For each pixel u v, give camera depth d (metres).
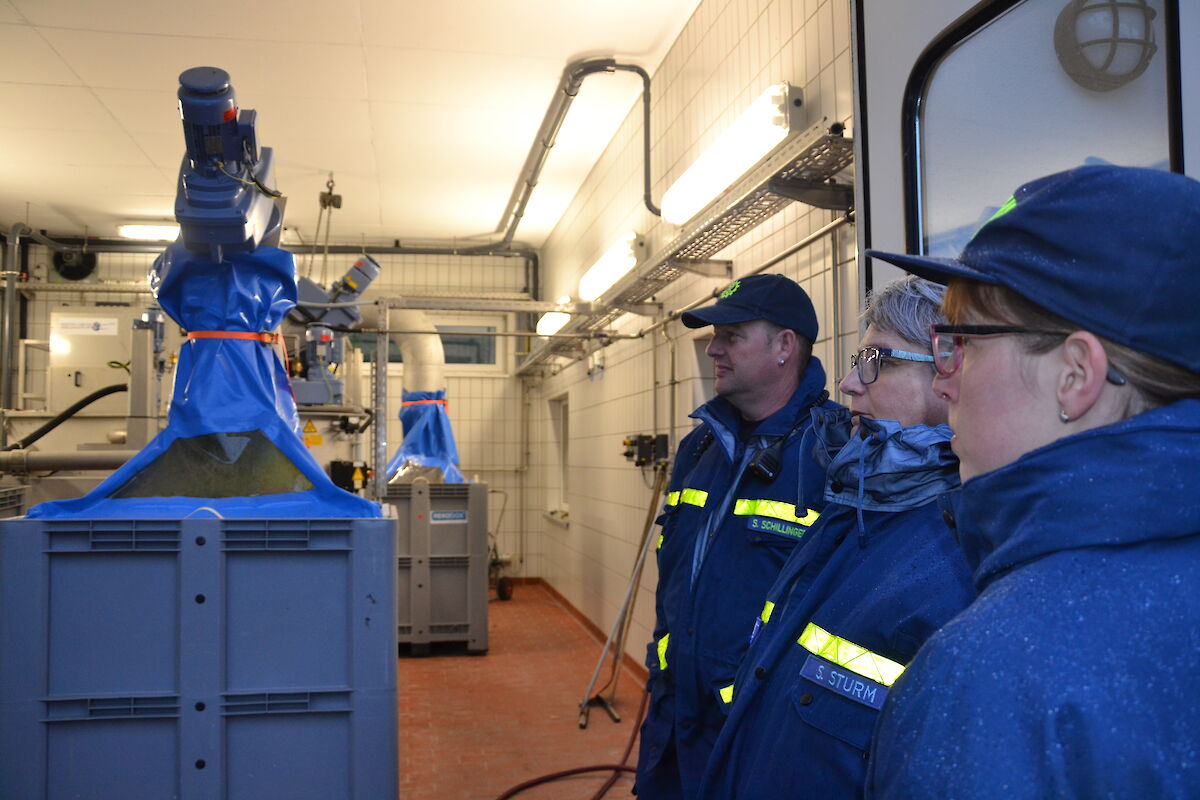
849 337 2.67
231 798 1.90
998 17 1.50
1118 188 0.51
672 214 3.73
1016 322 0.57
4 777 1.83
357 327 4.61
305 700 1.92
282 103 5.23
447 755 3.86
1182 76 1.14
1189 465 0.48
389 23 4.30
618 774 3.58
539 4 4.15
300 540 1.93
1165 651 0.47
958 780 0.48
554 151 6.11
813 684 1.01
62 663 1.87
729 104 3.70
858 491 1.10
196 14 4.18
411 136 5.76
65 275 7.86
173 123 5.50
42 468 3.52
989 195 1.52
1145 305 0.50
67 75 4.82
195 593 1.89
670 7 4.20
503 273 8.90
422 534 5.75
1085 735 0.46
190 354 2.20
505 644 6.12
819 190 2.64
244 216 2.06
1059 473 0.52
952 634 0.53
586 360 6.74
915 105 1.71
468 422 8.95
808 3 2.95
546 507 8.80
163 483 2.06
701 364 4.18
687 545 1.76
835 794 0.95
